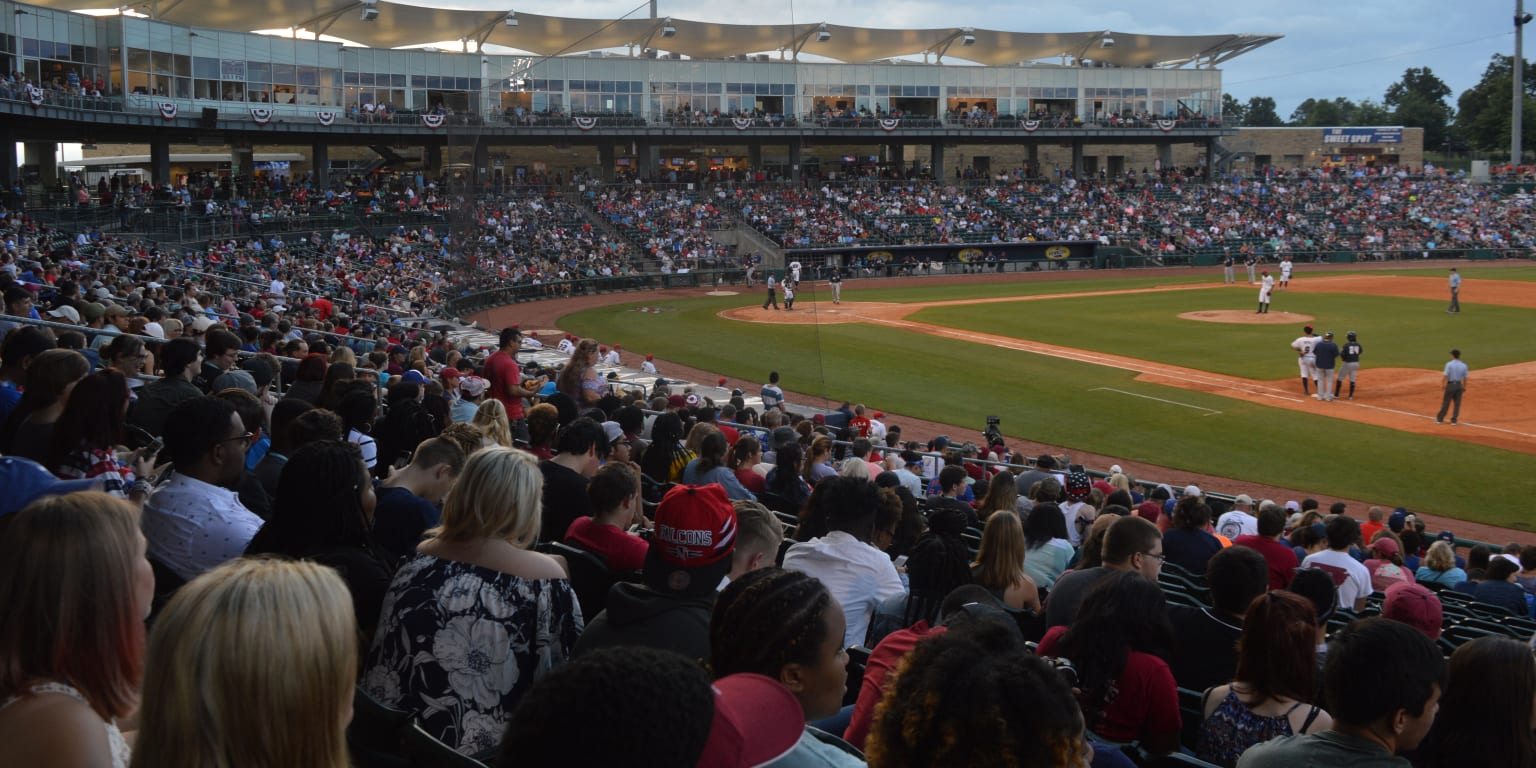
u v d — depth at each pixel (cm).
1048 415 2681
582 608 601
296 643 259
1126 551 644
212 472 560
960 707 278
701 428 1138
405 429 838
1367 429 2525
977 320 4381
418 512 604
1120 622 495
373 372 1370
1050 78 7975
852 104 7425
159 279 2873
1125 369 3284
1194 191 8131
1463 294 5244
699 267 2217
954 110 7750
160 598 540
